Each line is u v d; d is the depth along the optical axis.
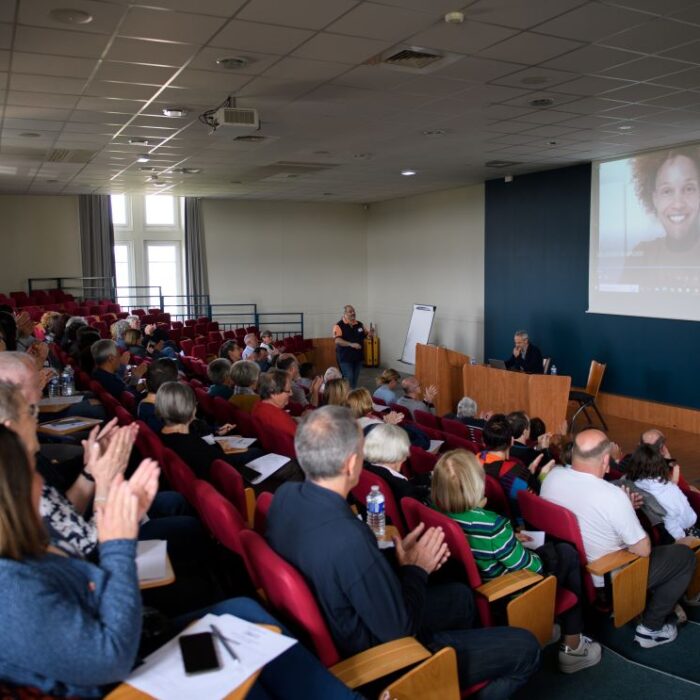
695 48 4.22
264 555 1.82
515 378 7.21
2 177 9.82
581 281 9.05
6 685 1.17
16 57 4.22
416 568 2.09
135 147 7.47
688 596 3.24
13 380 2.20
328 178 10.27
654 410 8.06
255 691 1.64
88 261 12.67
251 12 3.54
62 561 1.28
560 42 4.09
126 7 3.43
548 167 9.21
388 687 1.77
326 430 1.86
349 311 9.69
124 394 4.75
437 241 12.20
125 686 1.31
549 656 2.83
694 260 7.49
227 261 13.63
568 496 2.84
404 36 3.96
